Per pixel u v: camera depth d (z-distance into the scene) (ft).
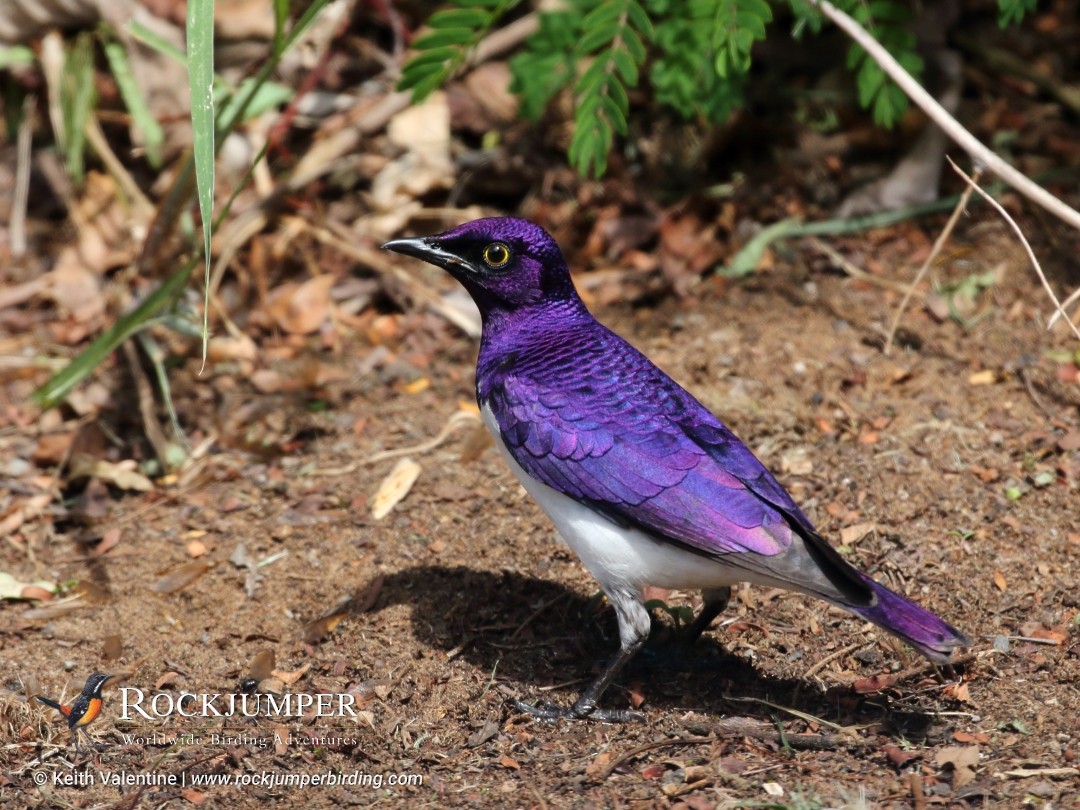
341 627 32.12
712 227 44.93
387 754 28.22
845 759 26.96
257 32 47.91
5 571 34.71
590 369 29.27
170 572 34.06
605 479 27.86
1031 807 24.71
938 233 43.93
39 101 49.88
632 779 26.71
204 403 40.81
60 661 31.48
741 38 34.06
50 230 48.08
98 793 27.22
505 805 26.02
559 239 45.70
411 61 35.53
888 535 33.47
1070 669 29.12
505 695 29.91
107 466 37.93
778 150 46.60
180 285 37.52
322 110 48.67
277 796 26.89
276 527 35.50
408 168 47.29
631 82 35.60
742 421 37.42
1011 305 41.04
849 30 32.37
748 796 25.67
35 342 43.70
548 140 47.26
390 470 37.29
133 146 48.55
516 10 49.88
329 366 41.93
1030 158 45.70
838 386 38.60
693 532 27.12
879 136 45.91
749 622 31.76
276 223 45.98
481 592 32.81
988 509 33.96
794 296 42.32
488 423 30.04
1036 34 50.06
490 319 31.22
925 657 26.86
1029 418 36.99
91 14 47.85
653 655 31.14
